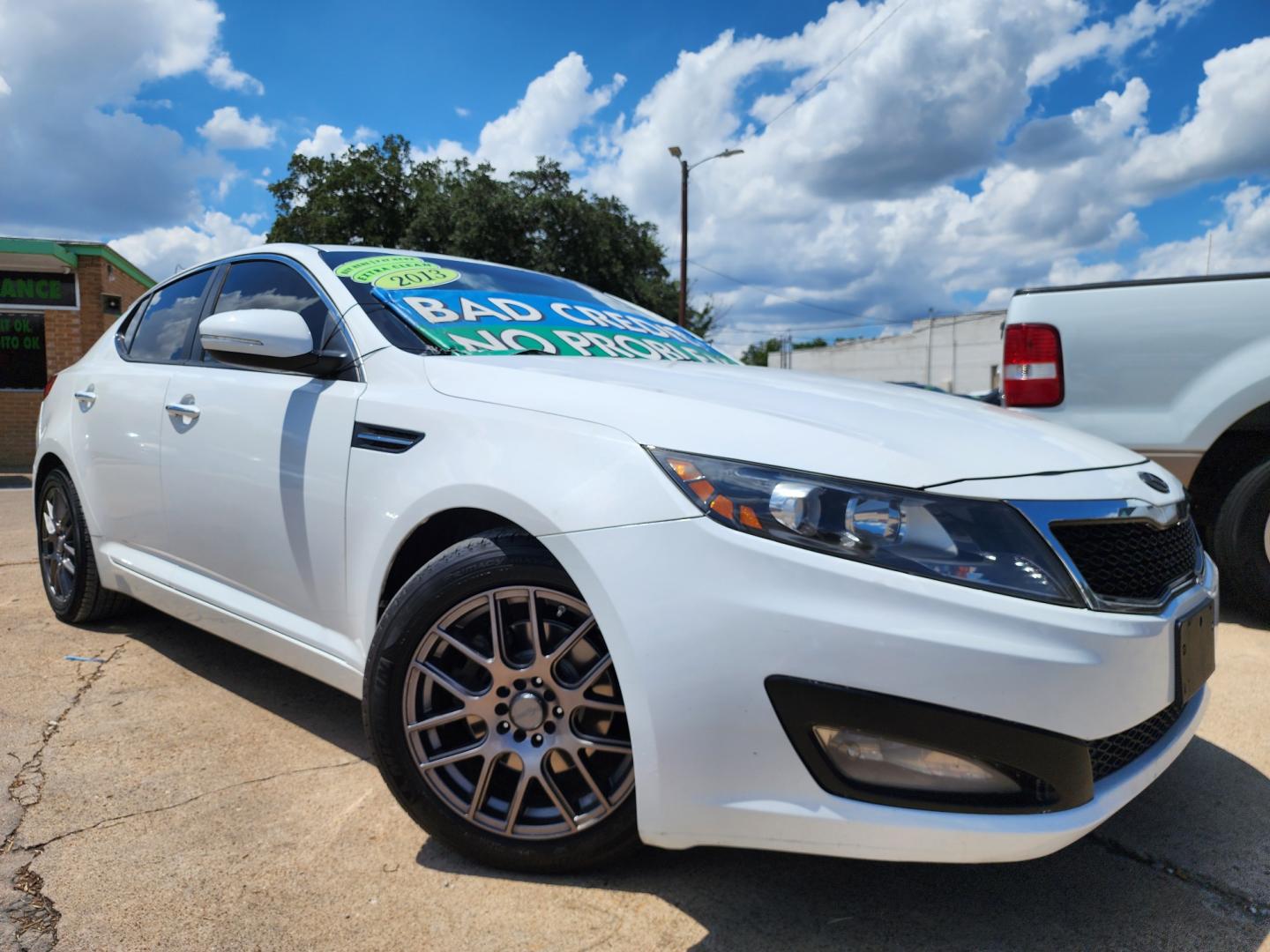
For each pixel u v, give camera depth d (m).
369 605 2.05
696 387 1.95
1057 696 1.46
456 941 1.62
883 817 1.48
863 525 1.50
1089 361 3.45
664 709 1.55
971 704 1.44
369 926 1.66
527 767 1.77
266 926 1.65
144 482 2.88
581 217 21.91
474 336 2.34
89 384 3.31
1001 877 1.87
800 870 1.87
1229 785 2.28
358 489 2.09
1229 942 1.65
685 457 1.62
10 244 11.91
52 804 2.10
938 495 1.53
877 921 1.70
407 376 2.15
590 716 1.75
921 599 1.46
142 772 2.27
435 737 1.88
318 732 2.55
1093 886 1.84
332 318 2.41
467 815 1.83
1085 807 1.53
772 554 1.51
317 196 23.81
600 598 1.61
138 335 3.31
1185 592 1.78
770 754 1.52
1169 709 1.75
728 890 1.79
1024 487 1.60
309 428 2.25
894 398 2.07
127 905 1.71
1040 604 1.47
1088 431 3.46
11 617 3.69
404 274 2.60
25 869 1.82
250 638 2.51
